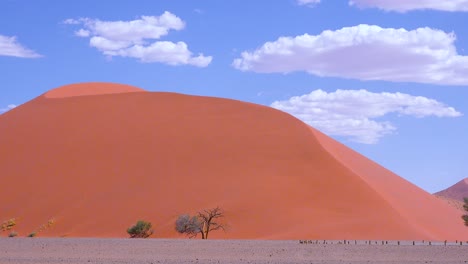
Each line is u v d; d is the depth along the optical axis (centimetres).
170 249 4281
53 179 9375
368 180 9106
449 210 9562
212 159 9150
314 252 4166
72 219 8444
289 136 9425
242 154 9144
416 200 9338
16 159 10025
